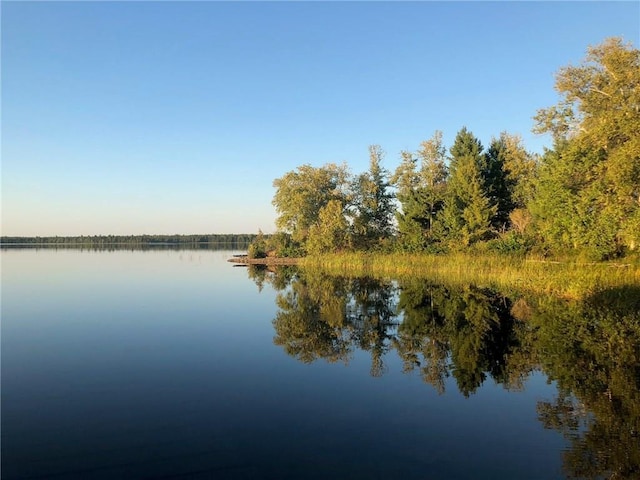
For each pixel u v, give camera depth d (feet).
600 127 68.54
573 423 26.81
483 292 83.35
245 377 35.63
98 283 101.81
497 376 35.96
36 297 79.05
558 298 70.85
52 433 24.85
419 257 142.10
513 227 151.23
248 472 20.85
